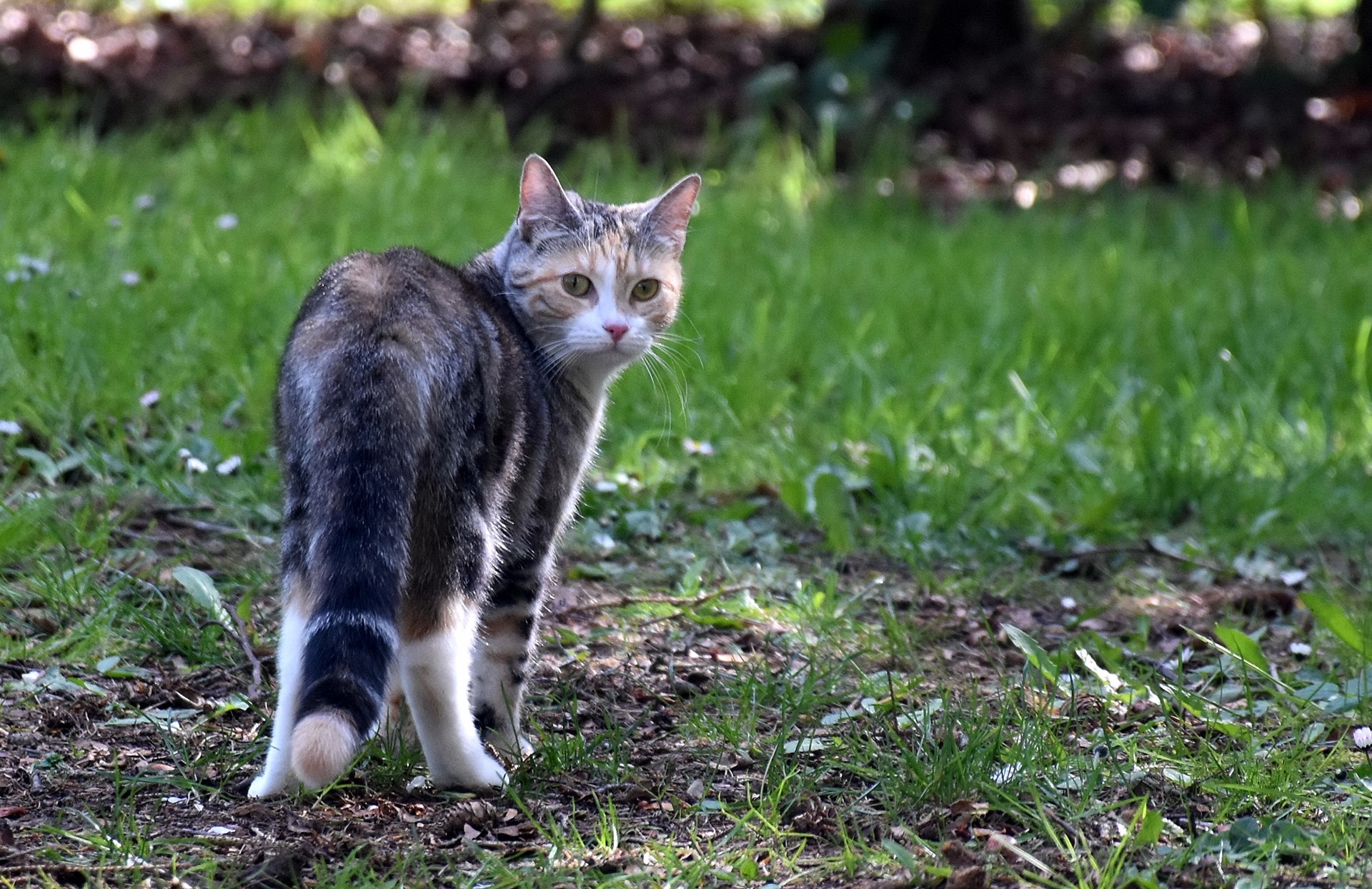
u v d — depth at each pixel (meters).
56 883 4.88
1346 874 5.10
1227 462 10.42
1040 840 5.43
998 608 8.30
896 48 21.30
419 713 5.73
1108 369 11.93
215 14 22.62
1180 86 22.27
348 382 5.46
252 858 5.09
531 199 7.01
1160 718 6.64
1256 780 5.83
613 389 10.62
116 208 13.54
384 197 14.98
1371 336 12.28
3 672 6.66
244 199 14.79
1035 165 20.02
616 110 20.08
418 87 19.94
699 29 23.36
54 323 10.25
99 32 21.16
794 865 5.22
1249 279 14.44
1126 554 9.17
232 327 10.74
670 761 6.23
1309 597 7.04
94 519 8.29
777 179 18.03
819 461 10.04
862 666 7.43
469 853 5.24
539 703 6.89
